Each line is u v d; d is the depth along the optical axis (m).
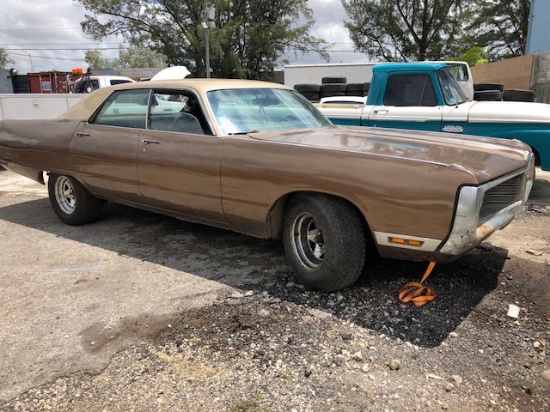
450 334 2.90
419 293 3.39
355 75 18.97
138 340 2.94
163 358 2.74
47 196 6.99
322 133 4.03
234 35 38.09
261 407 2.32
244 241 4.68
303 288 3.57
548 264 3.92
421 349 2.75
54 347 2.88
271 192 3.49
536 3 25.03
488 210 3.25
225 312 3.24
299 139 3.70
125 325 3.12
